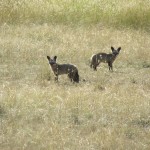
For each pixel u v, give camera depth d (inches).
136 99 1811.0
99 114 1673.2
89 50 2632.9
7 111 1664.6
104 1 3503.9
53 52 2571.4
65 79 2183.8
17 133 1499.8
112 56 2364.7
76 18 3245.6
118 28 3157.0
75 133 1525.6
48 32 2928.2
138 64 2512.3
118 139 1473.9
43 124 1584.6
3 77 2160.4
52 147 1414.9
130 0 3558.1
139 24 3206.2
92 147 1427.2
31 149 1407.5
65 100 1769.2
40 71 2244.1
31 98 1779.0
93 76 2239.2
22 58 2453.2
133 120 1641.2
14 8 3218.5
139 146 1450.5
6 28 3011.8
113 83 2123.5
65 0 3459.6
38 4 3351.4
